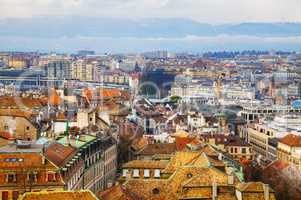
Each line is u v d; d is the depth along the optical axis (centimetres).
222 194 13938
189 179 14650
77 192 11544
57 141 19875
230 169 16925
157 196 14725
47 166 15338
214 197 13812
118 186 14800
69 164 16838
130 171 17912
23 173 15138
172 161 17812
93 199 11531
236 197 13900
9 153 15438
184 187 14112
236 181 15138
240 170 19638
